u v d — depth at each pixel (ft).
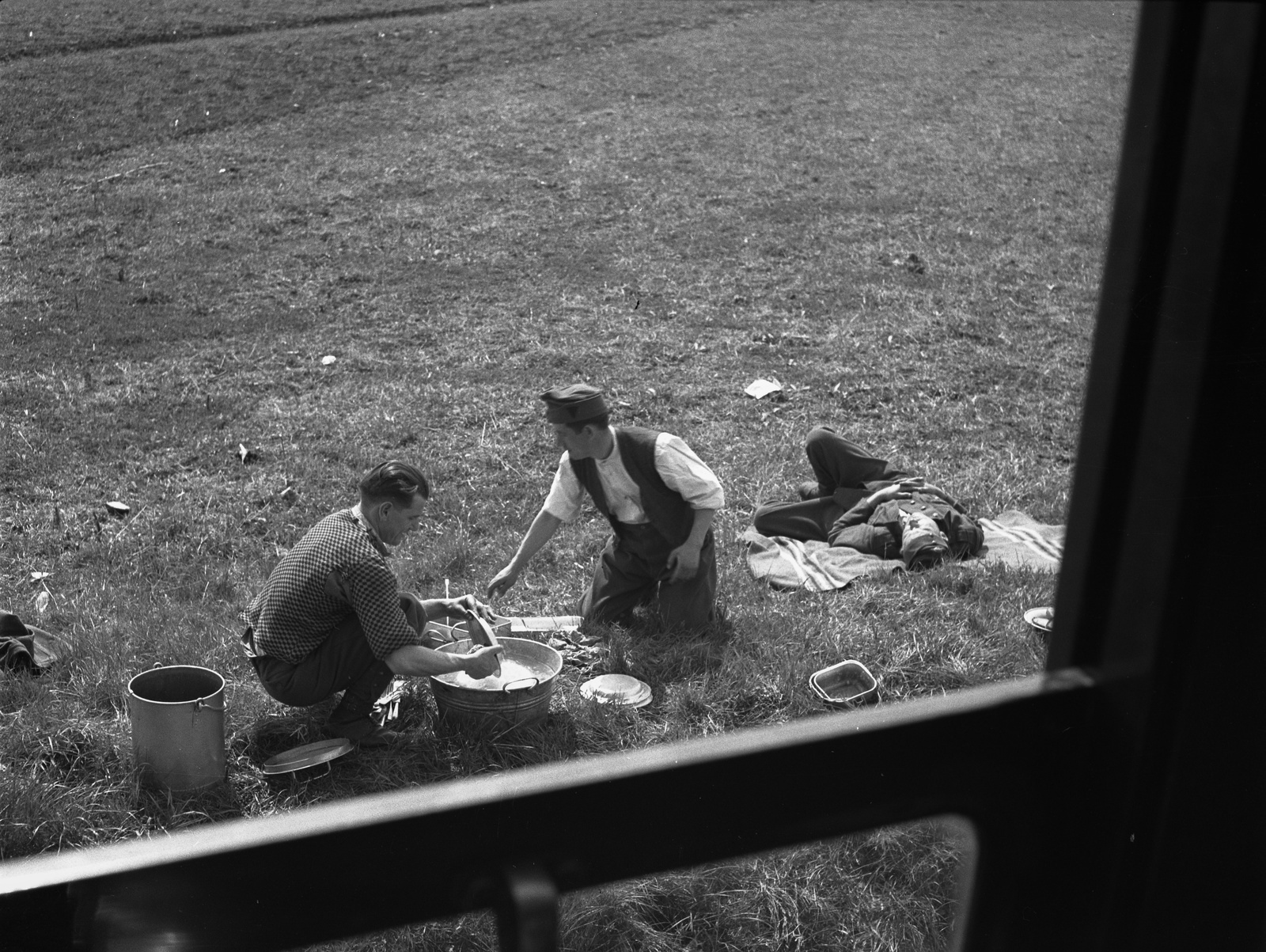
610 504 16.74
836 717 3.49
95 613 17.15
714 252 43.60
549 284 39.88
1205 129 3.11
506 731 13.64
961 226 47.80
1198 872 3.39
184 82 61.72
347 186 49.29
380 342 34.50
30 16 69.31
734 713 14.85
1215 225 3.09
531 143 56.03
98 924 2.98
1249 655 3.29
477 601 15.48
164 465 25.05
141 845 3.03
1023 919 3.56
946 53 78.23
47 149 52.13
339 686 13.50
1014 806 3.50
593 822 3.29
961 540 20.35
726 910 9.95
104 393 29.58
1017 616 17.81
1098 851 3.42
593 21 79.51
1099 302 3.33
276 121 57.62
